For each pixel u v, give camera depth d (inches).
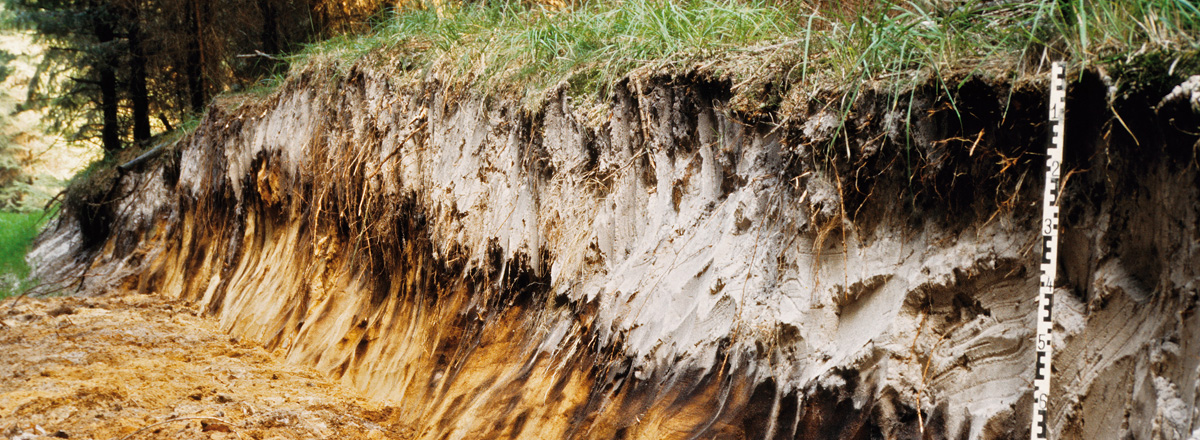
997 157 111.3
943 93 114.3
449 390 191.0
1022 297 109.7
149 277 416.2
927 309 118.3
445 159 232.5
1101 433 98.7
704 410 136.3
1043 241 100.3
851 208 128.0
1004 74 108.5
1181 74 90.9
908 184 122.2
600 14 199.6
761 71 148.0
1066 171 105.3
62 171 977.5
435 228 225.9
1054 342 104.3
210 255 383.2
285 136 331.6
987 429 106.8
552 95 194.9
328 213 289.3
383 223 254.4
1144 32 100.9
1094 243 103.2
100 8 530.9
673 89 164.2
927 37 122.6
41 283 486.6
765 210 142.1
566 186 185.9
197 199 409.4
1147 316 97.3
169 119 584.1
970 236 115.7
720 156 154.9
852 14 149.8
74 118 625.9
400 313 238.8
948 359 114.0
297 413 201.2
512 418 167.8
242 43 504.7
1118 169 99.7
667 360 146.6
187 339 297.7
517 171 204.1
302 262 298.2
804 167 132.6
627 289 161.8
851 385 120.9
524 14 242.2
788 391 127.6
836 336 127.3
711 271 146.6
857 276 125.9
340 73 299.6
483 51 234.2
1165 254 95.7
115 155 552.7
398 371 221.9
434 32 266.5
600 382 157.5
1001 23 119.6
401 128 255.3
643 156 170.9
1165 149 93.4
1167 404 90.7
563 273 178.7
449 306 212.4
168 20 499.8
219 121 399.9
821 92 131.8
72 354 262.2
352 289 268.2
